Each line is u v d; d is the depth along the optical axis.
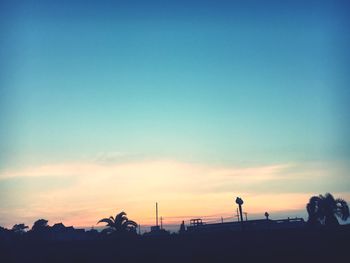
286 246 27.52
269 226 48.66
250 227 48.84
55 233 61.12
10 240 31.58
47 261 29.36
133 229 46.72
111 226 46.19
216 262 27.78
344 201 40.19
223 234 28.73
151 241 29.38
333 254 26.62
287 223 49.59
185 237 29.09
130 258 28.94
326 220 39.88
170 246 28.97
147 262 28.59
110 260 29.02
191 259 28.20
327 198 40.44
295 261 26.89
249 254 27.73
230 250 28.08
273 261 27.20
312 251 27.00
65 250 29.70
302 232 27.77
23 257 29.56
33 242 30.89
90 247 29.67
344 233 27.14
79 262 29.11
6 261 29.25
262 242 28.00
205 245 28.59
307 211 41.06
